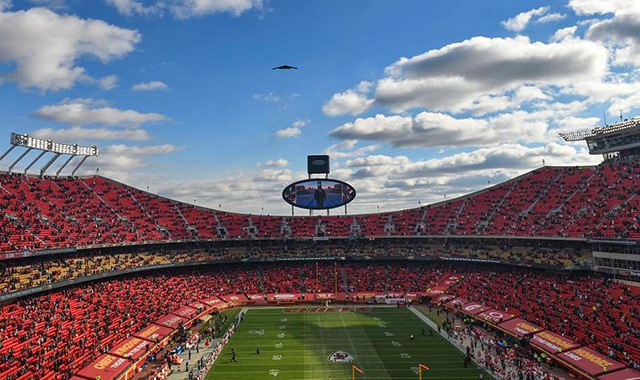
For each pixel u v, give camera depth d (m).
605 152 98.88
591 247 81.75
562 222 87.19
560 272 80.19
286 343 64.94
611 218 78.62
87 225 86.00
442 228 110.12
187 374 52.56
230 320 80.00
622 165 94.88
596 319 60.53
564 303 68.50
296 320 79.44
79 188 101.50
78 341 56.62
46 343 53.91
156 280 89.50
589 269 73.50
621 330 55.91
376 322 77.31
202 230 109.12
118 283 80.94
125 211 102.31
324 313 85.12
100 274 75.25
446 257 100.00
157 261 91.69
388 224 119.44
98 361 52.47
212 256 103.25
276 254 108.88
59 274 69.38
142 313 72.38
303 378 50.91
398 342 64.94
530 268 87.12
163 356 60.03
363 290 98.19
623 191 85.06
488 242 102.00
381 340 66.12
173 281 92.25
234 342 65.69
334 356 58.69
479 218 107.62
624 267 67.88
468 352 55.50
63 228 79.38
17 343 51.84
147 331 65.12
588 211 85.81
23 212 77.69
